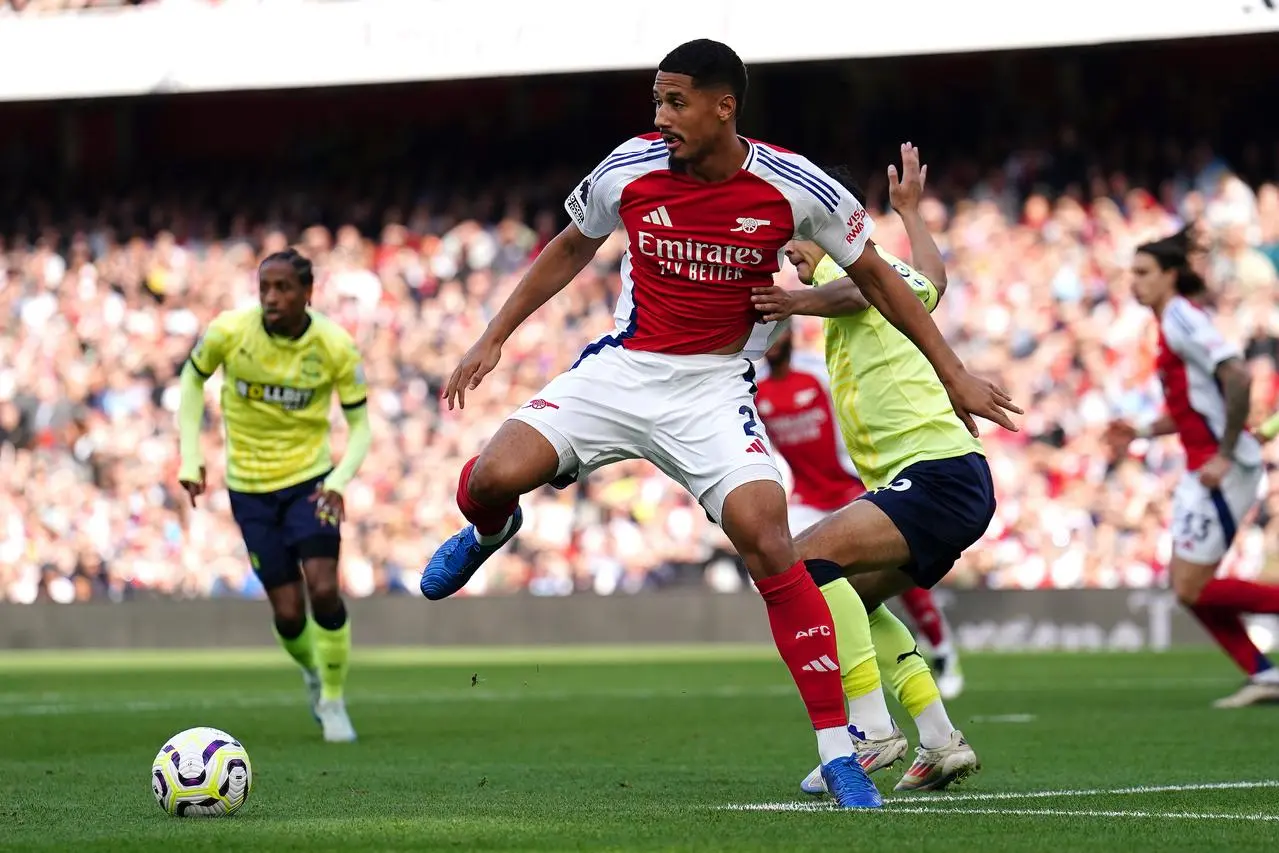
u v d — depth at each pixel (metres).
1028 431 61.66
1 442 70.62
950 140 70.19
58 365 71.56
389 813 17.31
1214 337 33.28
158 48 66.12
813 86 71.81
